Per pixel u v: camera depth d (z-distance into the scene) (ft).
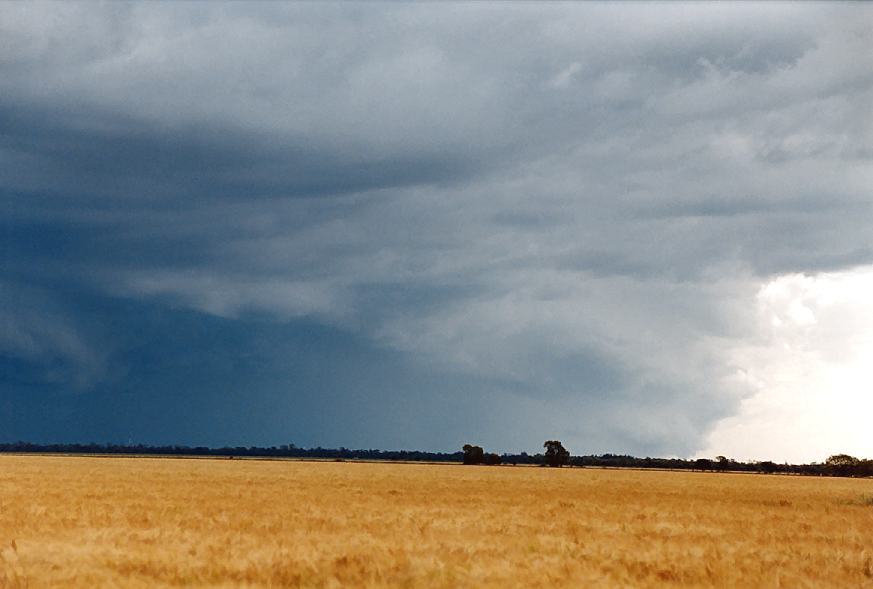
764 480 285.43
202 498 113.19
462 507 108.47
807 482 275.18
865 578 58.08
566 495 145.59
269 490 135.85
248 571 54.34
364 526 80.79
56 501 101.71
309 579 52.75
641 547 70.69
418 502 115.85
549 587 52.01
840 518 106.93
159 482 158.20
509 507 110.93
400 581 53.47
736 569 59.11
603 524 90.02
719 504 131.23
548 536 76.02
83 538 68.08
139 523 79.05
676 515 104.47
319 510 97.66
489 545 68.59
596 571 57.11
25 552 60.03
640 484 209.77
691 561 62.23
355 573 54.29
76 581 50.14
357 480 187.52
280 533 73.46
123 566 55.47
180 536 70.18
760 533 83.97
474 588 51.88
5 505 94.27
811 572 59.67
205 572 54.03
